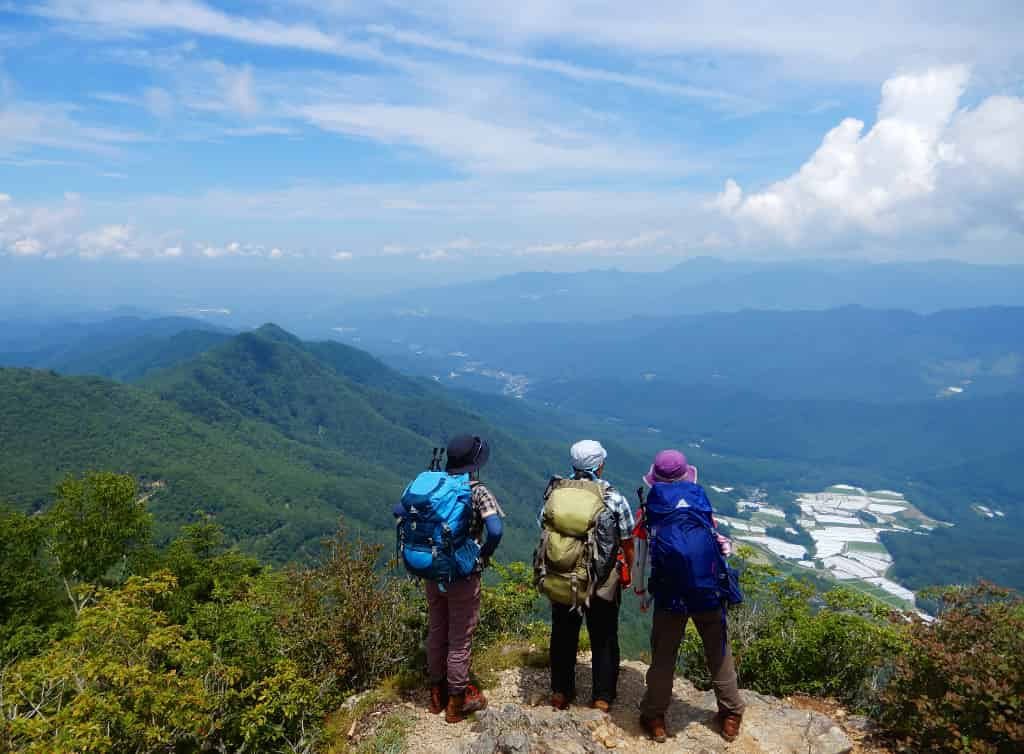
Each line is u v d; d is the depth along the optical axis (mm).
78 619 4344
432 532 4145
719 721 4332
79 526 19094
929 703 3801
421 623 5852
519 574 7402
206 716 3869
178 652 4121
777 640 5559
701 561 3865
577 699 4812
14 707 3834
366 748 4141
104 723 3588
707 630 4094
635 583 4145
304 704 4473
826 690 5352
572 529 4055
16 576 17750
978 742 3471
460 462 4418
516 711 4133
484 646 6289
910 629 4328
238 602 5449
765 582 6207
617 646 4477
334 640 5246
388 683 5164
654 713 4145
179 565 16344
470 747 3846
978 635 3979
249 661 4719
